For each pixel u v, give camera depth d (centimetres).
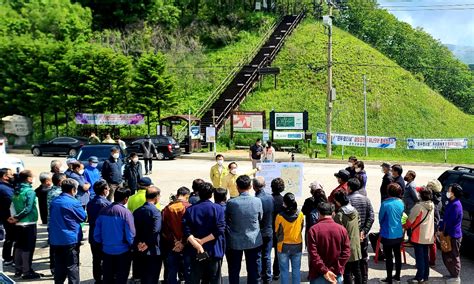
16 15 6125
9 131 4397
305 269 977
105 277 752
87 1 6650
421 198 873
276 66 5025
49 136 4456
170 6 6506
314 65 4919
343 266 648
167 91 4003
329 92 3259
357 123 4153
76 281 801
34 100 4306
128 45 5675
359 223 814
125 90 4156
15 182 1016
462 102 7275
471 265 1020
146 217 762
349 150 3750
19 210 899
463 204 1070
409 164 3097
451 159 3762
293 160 2989
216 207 741
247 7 6681
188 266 755
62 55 4272
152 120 4344
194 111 4434
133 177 1337
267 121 4150
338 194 763
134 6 6456
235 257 770
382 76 4888
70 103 4206
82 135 4294
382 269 977
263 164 1162
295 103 4381
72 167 1084
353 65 4956
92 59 4153
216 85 4912
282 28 5966
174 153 3234
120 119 3988
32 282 890
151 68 3981
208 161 3108
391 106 4416
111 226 746
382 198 1076
